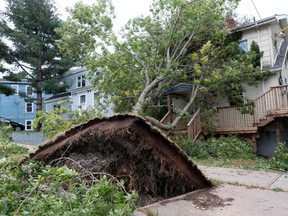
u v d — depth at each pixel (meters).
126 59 9.82
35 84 20.09
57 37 19.38
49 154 4.14
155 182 3.73
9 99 28.02
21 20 19.14
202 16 9.80
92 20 10.00
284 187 4.36
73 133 4.02
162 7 9.93
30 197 2.03
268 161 8.19
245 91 11.88
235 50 11.84
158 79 9.69
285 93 10.59
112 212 1.97
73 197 1.97
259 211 3.08
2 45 18.30
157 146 3.55
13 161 2.63
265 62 12.33
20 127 22.47
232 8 10.70
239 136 11.57
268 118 10.38
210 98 12.94
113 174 3.70
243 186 4.35
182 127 12.01
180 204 3.31
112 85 10.35
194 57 9.67
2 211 1.88
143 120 3.37
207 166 7.12
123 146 3.58
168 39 10.10
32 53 19.05
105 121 3.67
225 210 3.11
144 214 2.92
